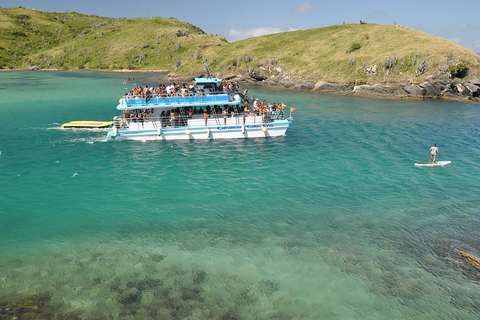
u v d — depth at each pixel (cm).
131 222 2208
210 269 1761
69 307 1484
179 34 18200
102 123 4738
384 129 4684
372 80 8238
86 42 19038
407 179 2925
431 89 7481
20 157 3400
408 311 1518
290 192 2667
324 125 4919
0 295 1538
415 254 1906
